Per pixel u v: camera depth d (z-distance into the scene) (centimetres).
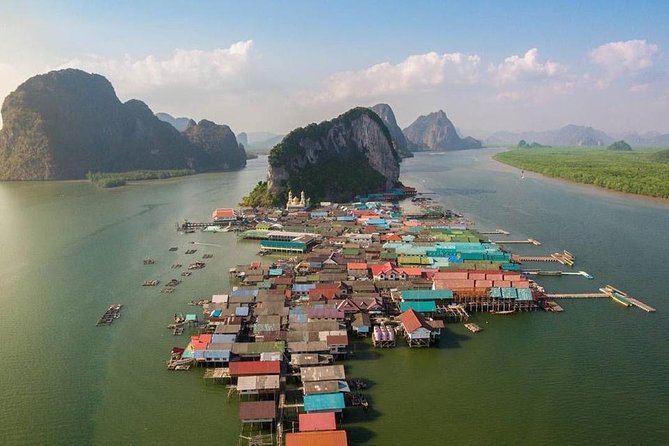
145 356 9788
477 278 12925
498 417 7844
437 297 11744
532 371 9156
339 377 8500
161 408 8138
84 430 7625
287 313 11088
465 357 9662
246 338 10375
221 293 13125
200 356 9275
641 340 10331
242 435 7419
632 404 8162
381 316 11250
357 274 14038
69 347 10194
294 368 9006
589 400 8275
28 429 7669
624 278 14038
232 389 8525
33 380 8975
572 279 14012
